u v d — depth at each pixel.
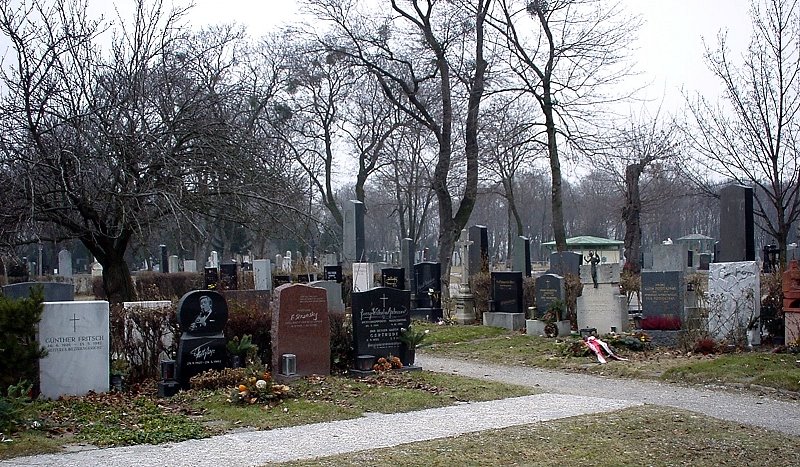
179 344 14.15
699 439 10.17
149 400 12.96
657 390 14.87
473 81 34.72
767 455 9.48
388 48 35.41
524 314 24.92
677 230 105.06
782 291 18.44
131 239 25.66
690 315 20.20
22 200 18.38
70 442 10.12
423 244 105.19
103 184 18.83
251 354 15.03
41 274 50.19
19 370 12.02
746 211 19.89
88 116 19.14
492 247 111.38
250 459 9.24
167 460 9.20
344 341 16.66
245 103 35.62
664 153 64.38
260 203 20.92
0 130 18.44
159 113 20.33
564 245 35.28
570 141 34.53
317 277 33.28
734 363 16.11
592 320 21.70
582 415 11.74
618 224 72.06
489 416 11.85
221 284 32.09
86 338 13.33
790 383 14.36
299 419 11.62
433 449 9.58
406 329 16.83
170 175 18.88
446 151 36.06
